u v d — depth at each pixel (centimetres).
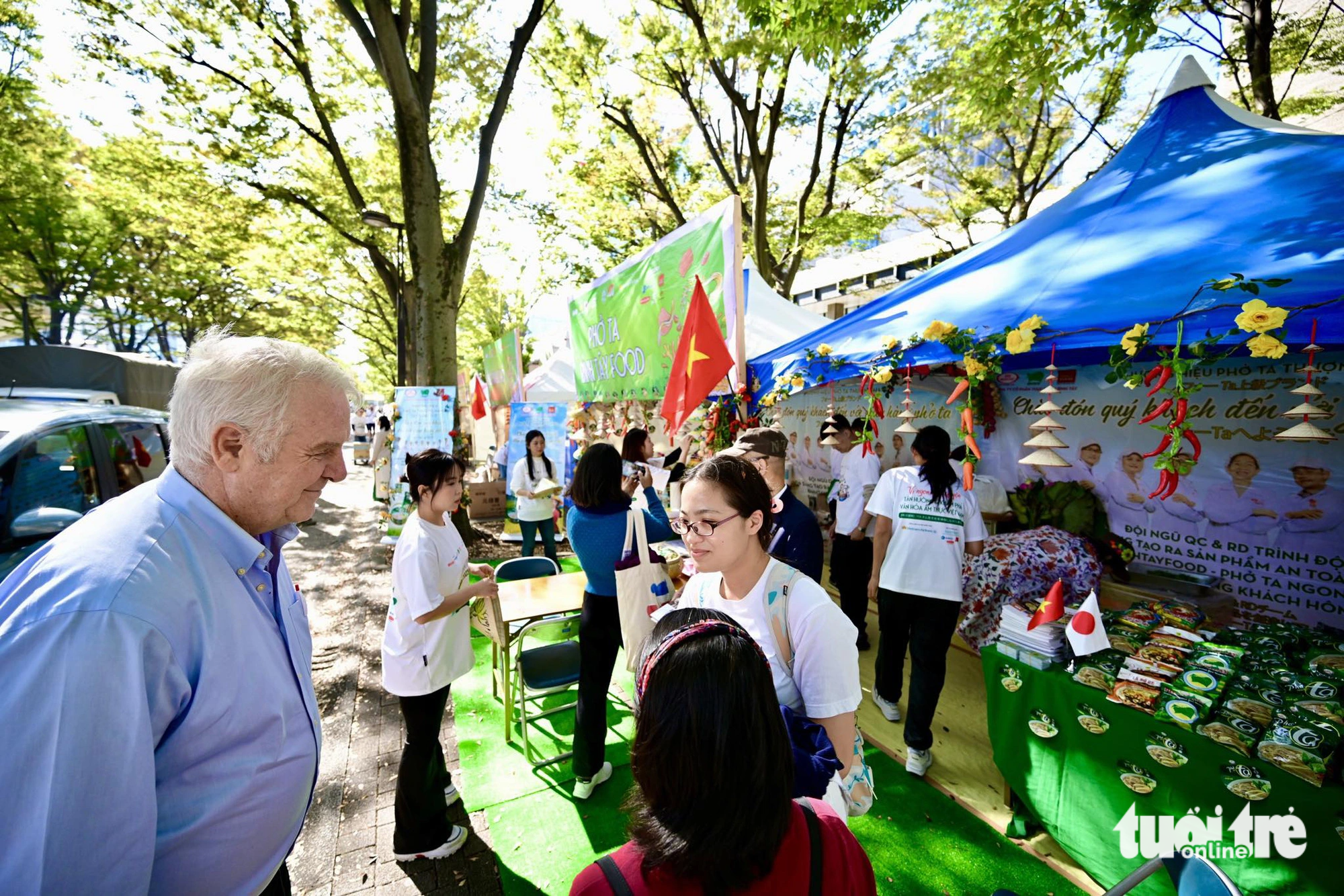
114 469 394
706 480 151
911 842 246
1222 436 342
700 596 179
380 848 250
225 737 102
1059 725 235
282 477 110
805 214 1320
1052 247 325
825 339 396
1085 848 224
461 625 240
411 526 235
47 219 1343
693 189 1377
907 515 293
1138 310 228
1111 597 343
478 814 269
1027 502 427
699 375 338
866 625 475
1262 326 184
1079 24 509
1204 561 351
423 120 762
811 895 80
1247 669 217
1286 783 179
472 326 2475
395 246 1243
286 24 998
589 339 577
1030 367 371
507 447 874
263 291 1852
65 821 83
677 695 82
